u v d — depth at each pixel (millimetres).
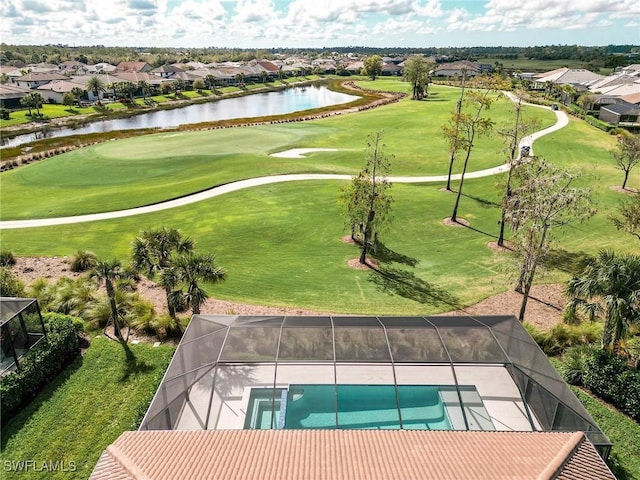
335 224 41781
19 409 19031
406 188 52406
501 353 18344
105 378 20906
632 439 17234
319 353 18344
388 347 18625
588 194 25719
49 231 40844
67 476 15961
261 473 11883
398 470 12070
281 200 47375
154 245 25688
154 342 23812
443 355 18297
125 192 50812
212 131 89375
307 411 16656
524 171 34750
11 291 26594
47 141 82688
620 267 19906
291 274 32688
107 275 23047
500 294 30078
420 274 33031
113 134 88938
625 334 20156
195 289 24156
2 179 58625
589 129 80812
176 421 15406
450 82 170625
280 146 74250
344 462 12477
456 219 43469
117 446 13211
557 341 23422
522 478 11633
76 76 165375
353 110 115750
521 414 16359
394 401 16891
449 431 14375
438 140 77312
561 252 36656
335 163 63344
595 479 12156
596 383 19656
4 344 20078
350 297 29281
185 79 177875
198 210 45000
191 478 11594
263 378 17312
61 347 21438
